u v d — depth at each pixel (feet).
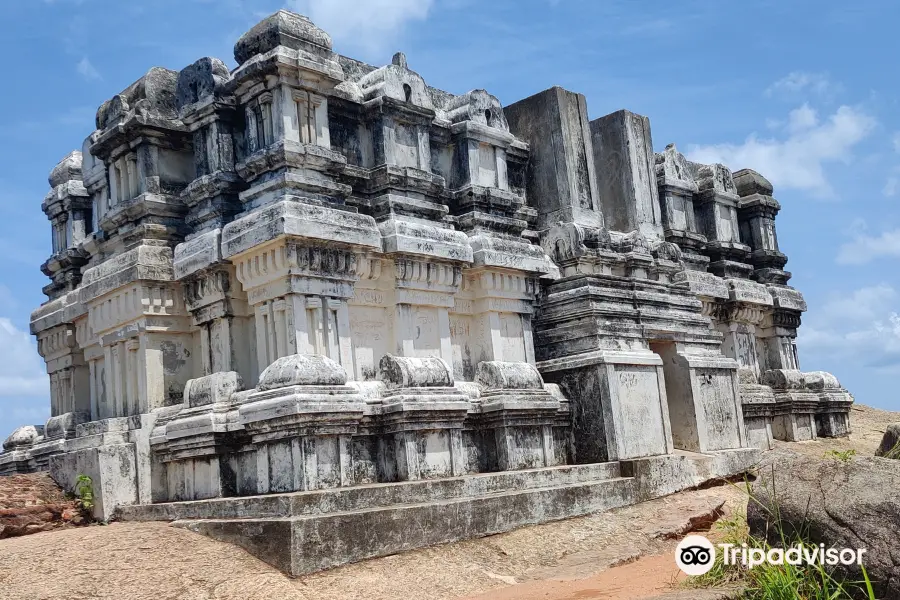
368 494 30.53
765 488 25.57
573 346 44.86
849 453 27.17
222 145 39.73
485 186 45.37
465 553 31.58
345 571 28.27
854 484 24.06
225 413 34.78
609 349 44.11
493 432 39.96
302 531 27.63
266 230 34.88
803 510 24.08
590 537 35.22
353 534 28.91
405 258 39.14
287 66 36.91
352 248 37.01
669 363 49.55
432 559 30.42
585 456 43.27
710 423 49.52
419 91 43.11
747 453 48.88
